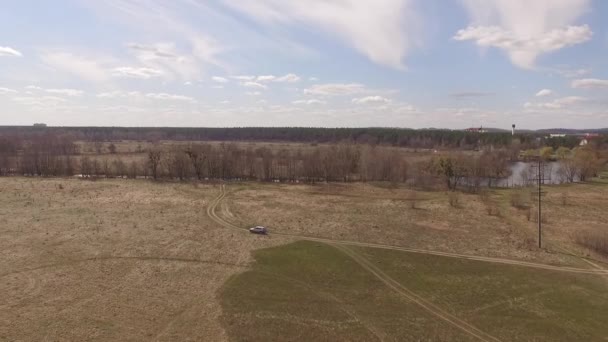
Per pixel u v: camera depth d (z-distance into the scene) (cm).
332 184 14312
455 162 14362
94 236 7406
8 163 15388
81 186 12438
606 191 13200
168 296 5166
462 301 5247
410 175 15412
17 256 6350
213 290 5372
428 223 8931
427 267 6350
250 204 10562
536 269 6325
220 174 15512
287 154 18050
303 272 6056
